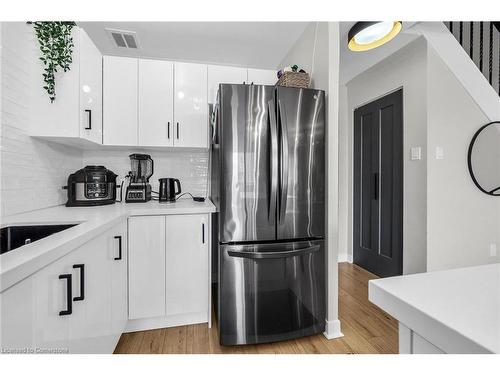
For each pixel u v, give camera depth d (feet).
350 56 8.87
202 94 7.11
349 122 10.75
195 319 6.23
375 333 5.89
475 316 1.35
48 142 5.76
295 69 6.40
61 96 5.23
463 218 8.00
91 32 7.54
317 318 5.67
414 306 1.47
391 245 8.91
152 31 7.49
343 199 10.94
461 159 7.94
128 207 6.01
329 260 5.83
